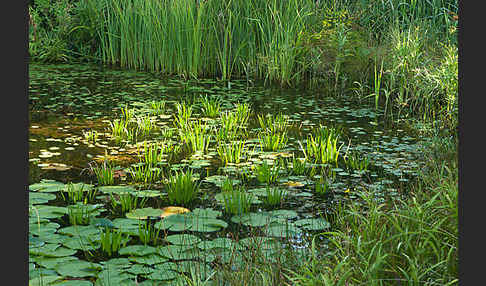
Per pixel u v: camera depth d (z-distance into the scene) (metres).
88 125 6.15
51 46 11.13
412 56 7.54
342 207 3.96
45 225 3.48
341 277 2.63
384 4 9.56
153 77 9.53
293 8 9.30
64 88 8.28
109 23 10.78
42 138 5.55
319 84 8.99
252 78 9.64
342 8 9.41
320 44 8.91
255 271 2.85
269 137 5.49
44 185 4.14
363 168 4.84
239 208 3.84
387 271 2.87
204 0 9.93
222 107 7.15
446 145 5.35
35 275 2.82
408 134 6.00
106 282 2.80
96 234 3.39
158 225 3.53
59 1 11.55
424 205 3.34
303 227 3.59
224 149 5.34
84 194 4.13
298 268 3.01
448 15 8.77
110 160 4.91
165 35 9.83
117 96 7.80
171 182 4.12
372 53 8.39
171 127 6.16
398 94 7.59
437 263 2.84
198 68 9.82
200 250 3.21
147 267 2.99
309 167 4.91
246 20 9.66
